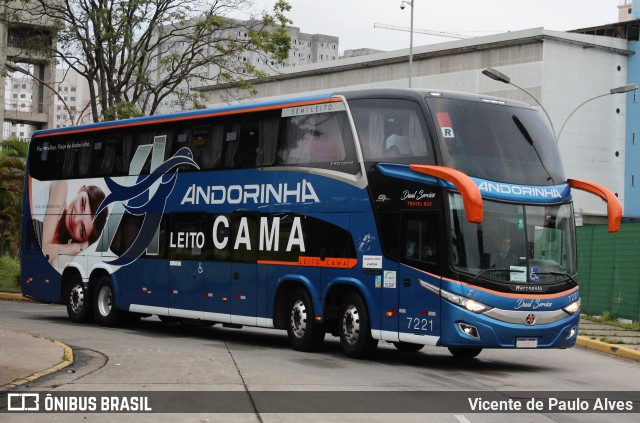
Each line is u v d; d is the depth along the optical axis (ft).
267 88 254.06
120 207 71.72
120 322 73.72
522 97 207.92
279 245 57.62
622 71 220.64
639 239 81.05
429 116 50.06
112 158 73.15
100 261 73.26
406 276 50.01
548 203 50.98
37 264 79.61
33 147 81.71
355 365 49.83
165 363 47.73
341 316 54.13
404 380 44.14
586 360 57.67
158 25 119.24
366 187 52.60
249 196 60.23
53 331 66.39
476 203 46.03
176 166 66.64
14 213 133.59
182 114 66.90
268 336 70.03
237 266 60.64
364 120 53.47
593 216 216.74
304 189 56.34
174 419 32.19
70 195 76.84
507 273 48.85
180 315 65.26
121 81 118.21
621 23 222.89
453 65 217.36
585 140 214.48
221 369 45.75
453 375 47.16
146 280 68.59
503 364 53.83
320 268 54.80
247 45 120.98
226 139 62.64
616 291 84.69
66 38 116.47
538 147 52.34
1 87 217.15
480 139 50.49
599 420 34.94
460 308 47.80
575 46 211.41
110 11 114.01
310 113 56.80
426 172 49.21
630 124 221.66
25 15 139.23
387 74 228.43
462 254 48.32
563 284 50.47
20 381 39.83
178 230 65.92
